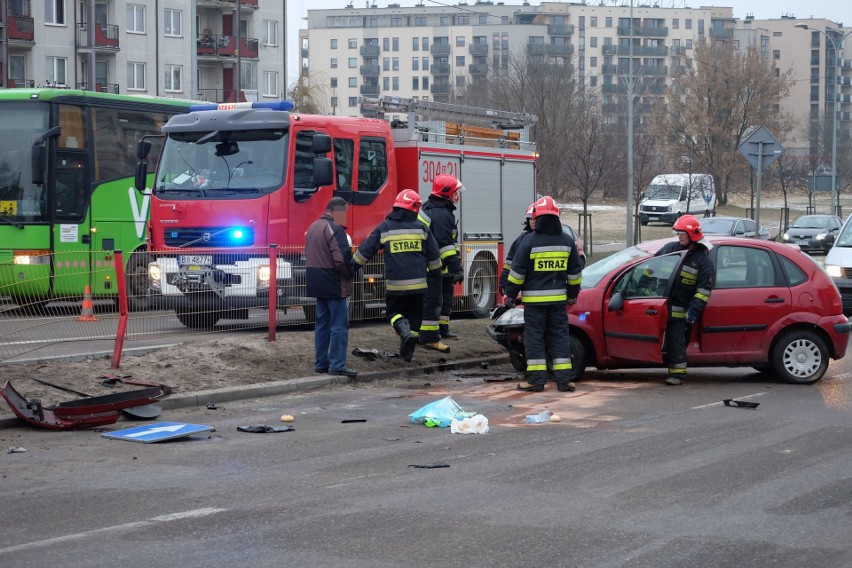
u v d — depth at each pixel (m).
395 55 148.00
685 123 70.94
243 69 64.38
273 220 14.67
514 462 7.93
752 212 57.00
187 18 60.16
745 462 7.90
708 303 12.02
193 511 6.50
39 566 5.41
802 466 7.77
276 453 8.30
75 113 18.23
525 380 12.38
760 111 71.88
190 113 15.45
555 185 48.66
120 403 9.55
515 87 60.22
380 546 5.76
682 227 11.68
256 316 13.55
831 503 6.71
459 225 17.97
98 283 11.91
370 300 15.45
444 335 14.38
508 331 12.38
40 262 11.60
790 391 11.54
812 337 12.02
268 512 6.47
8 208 17.88
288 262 13.74
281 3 66.69
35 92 17.91
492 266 18.80
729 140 70.62
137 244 19.16
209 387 10.99
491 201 18.81
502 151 19.11
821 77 155.88
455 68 145.50
